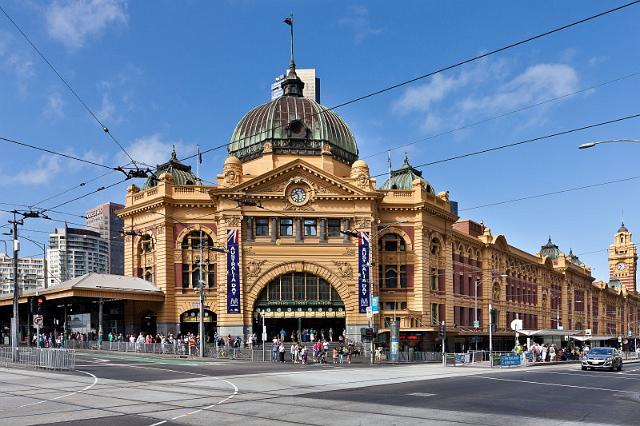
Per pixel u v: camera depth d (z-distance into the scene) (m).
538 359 65.12
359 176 71.31
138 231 74.94
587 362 50.59
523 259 108.19
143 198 74.81
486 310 90.81
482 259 92.69
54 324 78.88
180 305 70.81
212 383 31.86
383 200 74.75
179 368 42.38
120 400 24.42
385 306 73.56
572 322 129.62
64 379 33.59
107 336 73.75
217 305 69.50
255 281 68.00
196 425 18.69
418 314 72.38
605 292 155.00
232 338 64.88
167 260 70.56
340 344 66.88
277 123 75.44
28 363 43.19
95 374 37.03
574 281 134.12
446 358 56.78
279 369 43.47
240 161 72.50
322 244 69.31
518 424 19.09
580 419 20.34
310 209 69.69
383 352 63.38
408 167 83.75
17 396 25.80
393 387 30.84
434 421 19.48
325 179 69.88
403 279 74.56
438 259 78.94
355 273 69.19
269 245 68.69
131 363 46.69
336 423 19.06
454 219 81.25
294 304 68.50
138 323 72.00
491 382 34.47
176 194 71.75
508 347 97.38
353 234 60.09
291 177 69.56
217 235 70.56
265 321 70.69
